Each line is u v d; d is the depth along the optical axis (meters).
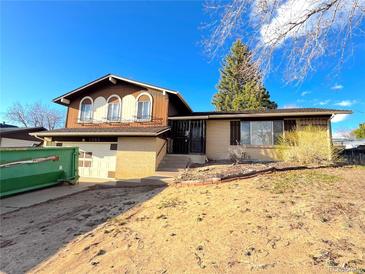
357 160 12.11
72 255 3.56
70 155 10.67
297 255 2.68
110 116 15.40
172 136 14.55
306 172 8.05
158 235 3.88
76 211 6.34
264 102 21.33
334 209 4.00
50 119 38.91
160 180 9.69
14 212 6.51
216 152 13.89
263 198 5.14
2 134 19.64
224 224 3.95
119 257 3.25
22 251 3.95
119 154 12.98
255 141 13.28
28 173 8.73
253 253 2.88
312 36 4.09
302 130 12.08
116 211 5.89
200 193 6.42
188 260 2.93
